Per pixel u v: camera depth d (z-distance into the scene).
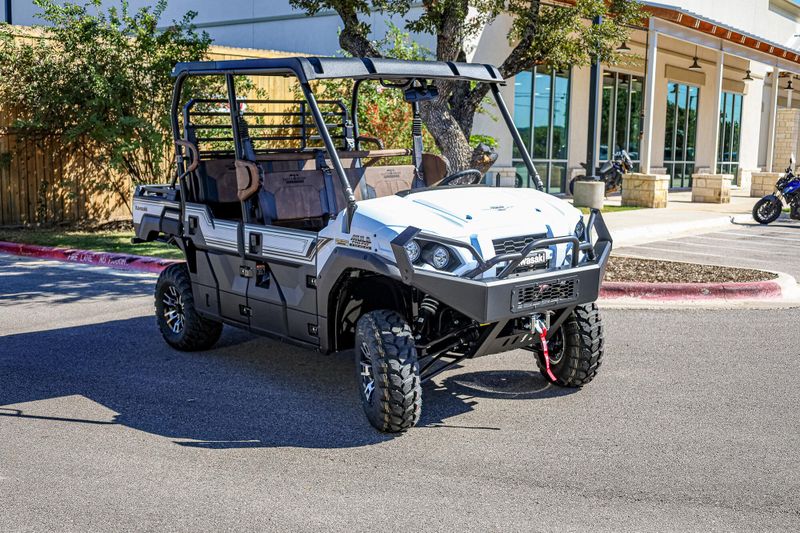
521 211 5.26
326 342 5.44
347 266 5.04
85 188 14.98
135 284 9.90
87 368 6.57
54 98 13.35
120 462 4.69
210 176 6.67
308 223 6.22
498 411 5.53
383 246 4.88
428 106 10.40
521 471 4.55
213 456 4.78
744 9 28.84
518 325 5.27
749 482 4.39
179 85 6.49
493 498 4.20
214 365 6.65
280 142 14.65
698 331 7.65
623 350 7.00
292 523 3.94
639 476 4.48
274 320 5.87
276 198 6.05
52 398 5.84
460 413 5.49
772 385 6.07
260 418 5.42
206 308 6.58
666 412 5.50
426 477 4.47
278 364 6.68
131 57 13.89
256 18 19.38
